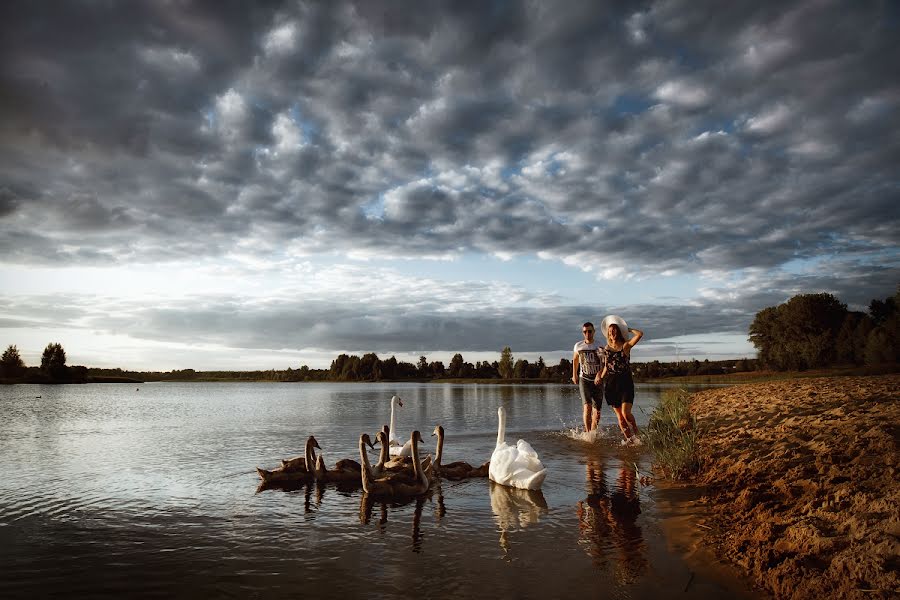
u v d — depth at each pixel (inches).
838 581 180.4
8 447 601.3
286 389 3499.0
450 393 2209.6
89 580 218.1
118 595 203.5
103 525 295.0
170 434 716.7
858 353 2906.0
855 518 216.1
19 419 996.6
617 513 300.8
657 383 2728.8
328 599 196.1
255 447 590.9
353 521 299.4
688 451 399.9
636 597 192.5
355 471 422.0
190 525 293.7
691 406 856.9
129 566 232.5
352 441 636.7
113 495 366.9
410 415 992.9
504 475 383.2
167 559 240.7
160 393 2635.3
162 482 409.1
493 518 300.0
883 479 254.2
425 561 233.1
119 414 1119.0
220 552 249.3
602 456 484.7
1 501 349.7
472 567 225.0
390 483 361.7
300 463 428.1
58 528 289.9
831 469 289.6
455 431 700.7
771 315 3435.0
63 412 1193.4
